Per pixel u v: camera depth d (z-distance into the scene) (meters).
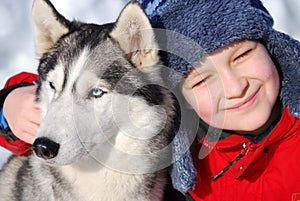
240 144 1.01
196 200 1.05
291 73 1.00
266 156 1.01
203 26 0.96
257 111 0.98
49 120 0.96
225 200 1.04
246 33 0.95
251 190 1.02
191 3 0.97
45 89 1.02
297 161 1.00
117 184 1.02
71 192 1.03
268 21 1.00
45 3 1.06
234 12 0.95
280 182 1.01
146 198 1.03
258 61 0.97
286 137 1.01
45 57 1.05
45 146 0.93
